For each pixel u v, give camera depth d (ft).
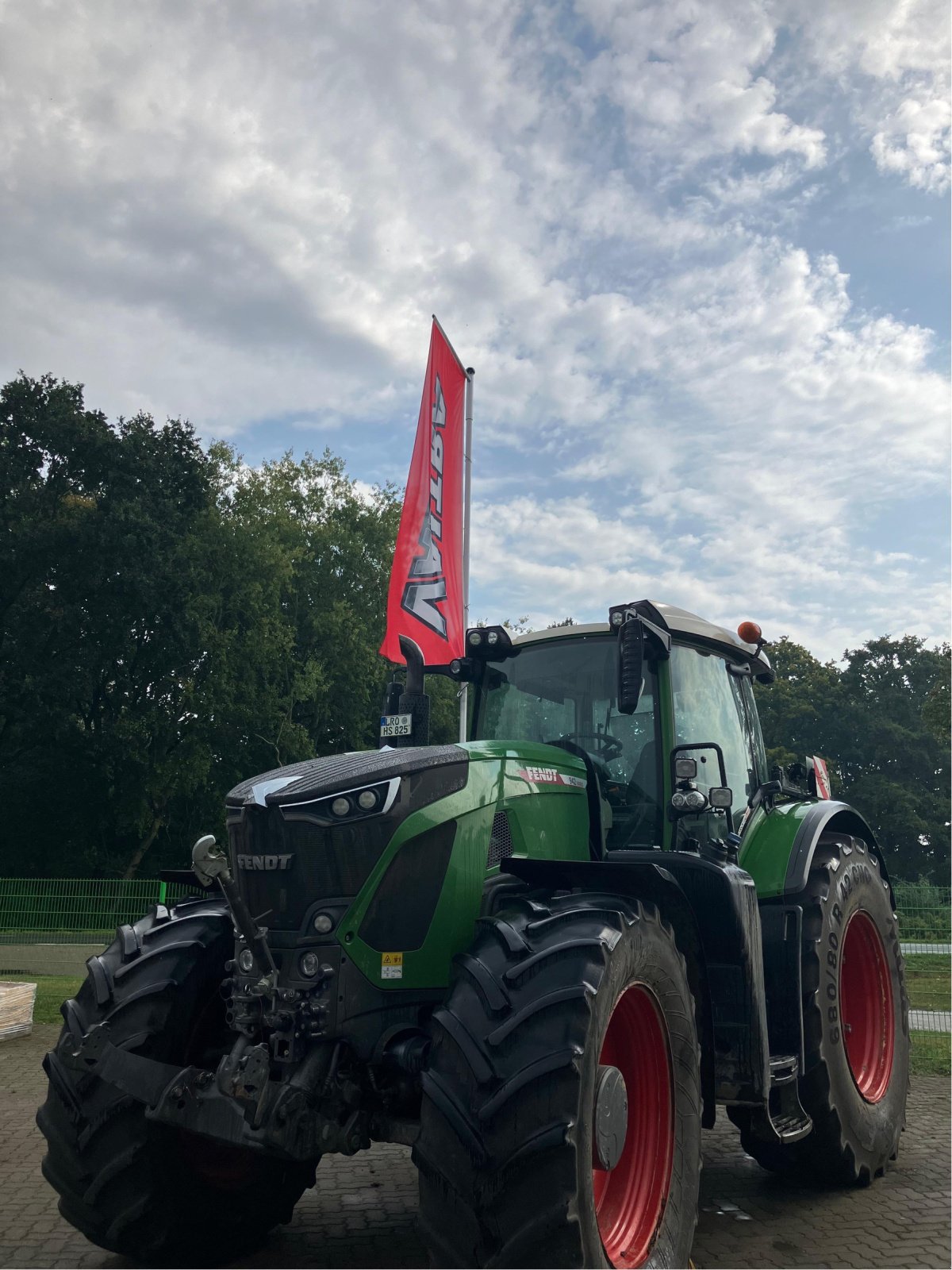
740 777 16.60
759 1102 12.38
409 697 13.74
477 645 16.24
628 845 14.25
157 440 111.96
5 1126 17.34
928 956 43.01
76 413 109.29
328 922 10.18
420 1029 10.59
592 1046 9.23
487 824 11.73
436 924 10.80
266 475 129.70
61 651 105.81
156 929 12.23
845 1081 14.84
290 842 10.43
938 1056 25.52
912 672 193.26
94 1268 11.39
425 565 30.58
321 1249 12.17
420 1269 11.48
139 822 107.65
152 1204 10.91
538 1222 8.62
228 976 12.01
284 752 111.75
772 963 14.93
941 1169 16.11
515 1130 8.88
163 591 103.91
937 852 175.73
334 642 119.65
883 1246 12.41
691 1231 10.81
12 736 110.83
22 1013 26.16
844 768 189.47
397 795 10.78
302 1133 9.61
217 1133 9.91
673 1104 10.96
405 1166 16.15
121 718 106.42
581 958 9.68
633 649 12.50
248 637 109.09
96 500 107.34
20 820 112.06
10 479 105.19
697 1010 11.96
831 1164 14.61
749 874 14.44
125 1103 10.87
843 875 16.03
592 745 14.97
